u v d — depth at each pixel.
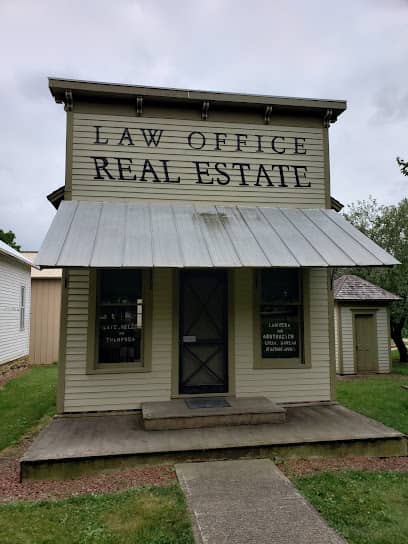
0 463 5.46
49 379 12.74
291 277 7.90
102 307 7.20
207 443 5.30
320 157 8.21
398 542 3.34
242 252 6.09
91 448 5.12
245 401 6.97
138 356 7.21
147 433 5.79
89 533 3.49
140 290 7.33
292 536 3.41
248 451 5.26
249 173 7.93
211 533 3.45
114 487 4.49
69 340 6.91
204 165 7.79
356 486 4.47
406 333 24.94
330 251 6.34
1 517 3.77
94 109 7.52
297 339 7.79
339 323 15.77
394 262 6.09
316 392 7.58
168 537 3.42
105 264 5.33
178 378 7.16
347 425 6.17
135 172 7.55
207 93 7.64
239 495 4.18
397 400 9.72
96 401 6.88
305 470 4.96
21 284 15.51
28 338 16.61
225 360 7.48
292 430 5.89
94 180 7.41
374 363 15.91
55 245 5.66
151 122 7.68
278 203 7.97
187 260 5.69
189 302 7.48
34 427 7.19
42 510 3.91
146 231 6.43
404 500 4.14
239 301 7.56
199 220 7.04
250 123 8.02
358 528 3.56
